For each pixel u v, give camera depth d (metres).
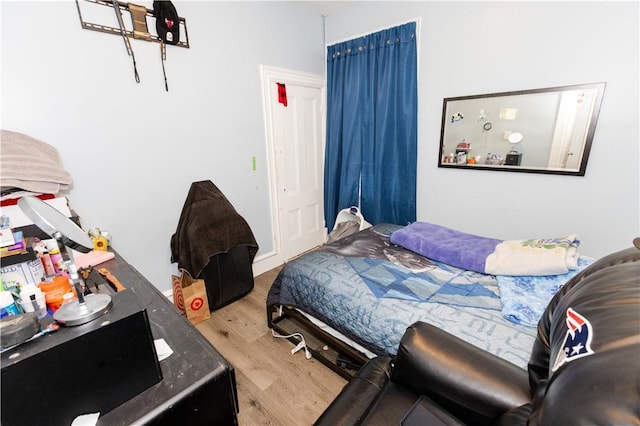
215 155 2.49
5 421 0.55
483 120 2.35
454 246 1.84
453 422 0.81
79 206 1.86
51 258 1.19
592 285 0.70
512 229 2.39
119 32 1.86
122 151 1.98
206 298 2.23
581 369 0.50
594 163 1.98
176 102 2.19
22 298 0.79
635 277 0.63
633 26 1.73
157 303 1.08
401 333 1.30
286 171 3.14
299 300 1.79
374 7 2.77
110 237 2.02
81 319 0.64
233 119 2.55
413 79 2.64
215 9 2.28
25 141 1.50
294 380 1.68
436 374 0.96
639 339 0.47
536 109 2.11
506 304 1.30
